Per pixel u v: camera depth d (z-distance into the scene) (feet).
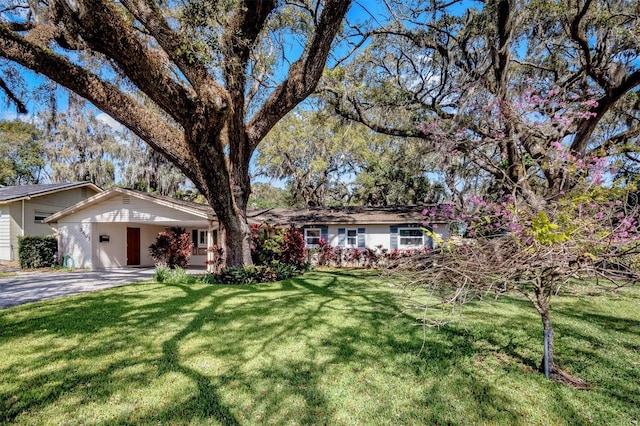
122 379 11.37
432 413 9.41
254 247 40.34
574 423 8.95
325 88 38.11
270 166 72.33
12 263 48.55
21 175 88.84
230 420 9.04
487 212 18.85
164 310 20.84
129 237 52.44
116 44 15.55
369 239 52.80
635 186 10.52
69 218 46.09
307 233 54.19
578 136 29.81
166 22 17.17
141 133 24.29
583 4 27.89
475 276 10.08
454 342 15.10
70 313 20.12
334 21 22.03
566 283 11.30
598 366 12.60
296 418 9.14
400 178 77.25
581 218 10.62
